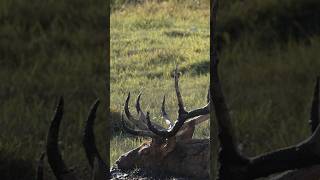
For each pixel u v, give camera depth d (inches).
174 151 861.2
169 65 1576.0
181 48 1726.1
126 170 879.7
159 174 848.9
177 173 859.4
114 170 875.4
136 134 909.2
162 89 1396.4
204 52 1679.4
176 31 1888.5
